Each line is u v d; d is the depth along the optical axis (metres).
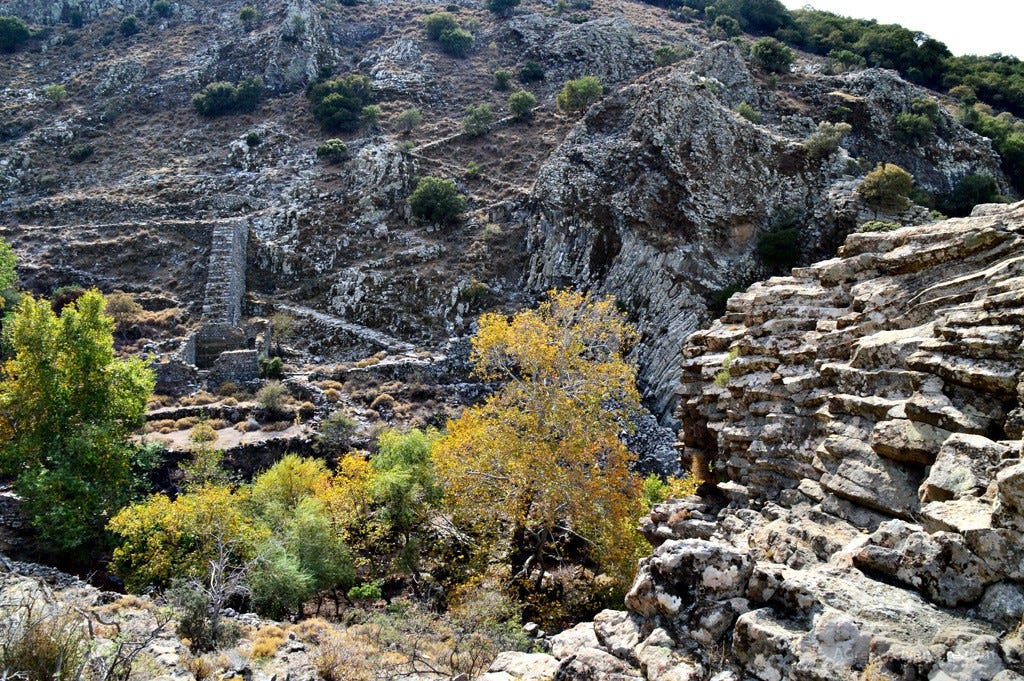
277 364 43.28
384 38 97.88
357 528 25.61
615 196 55.41
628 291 52.22
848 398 11.45
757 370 14.95
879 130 64.75
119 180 69.69
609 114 64.19
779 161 55.59
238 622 16.02
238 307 52.84
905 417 10.08
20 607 10.48
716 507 15.80
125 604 14.73
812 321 14.26
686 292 49.69
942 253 11.86
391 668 13.60
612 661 8.23
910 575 7.76
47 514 23.56
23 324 26.47
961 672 6.27
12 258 45.84
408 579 24.70
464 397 43.06
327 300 55.72
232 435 35.38
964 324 9.83
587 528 22.70
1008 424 8.62
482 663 13.74
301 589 20.17
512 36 95.00
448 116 80.56
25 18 103.25
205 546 20.67
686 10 108.31
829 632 7.09
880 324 12.30
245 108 81.81
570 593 21.77
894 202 51.00
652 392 47.31
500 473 23.70
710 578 8.31
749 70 69.75
